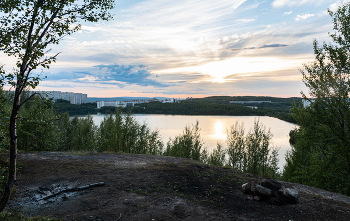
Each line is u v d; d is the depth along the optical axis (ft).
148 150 73.26
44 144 65.41
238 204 24.29
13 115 13.20
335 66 50.72
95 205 22.30
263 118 483.10
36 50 12.67
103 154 53.83
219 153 67.62
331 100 50.21
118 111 70.79
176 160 49.62
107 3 15.74
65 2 14.40
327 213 23.45
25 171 33.50
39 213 20.31
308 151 62.23
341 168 49.06
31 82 12.48
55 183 28.81
